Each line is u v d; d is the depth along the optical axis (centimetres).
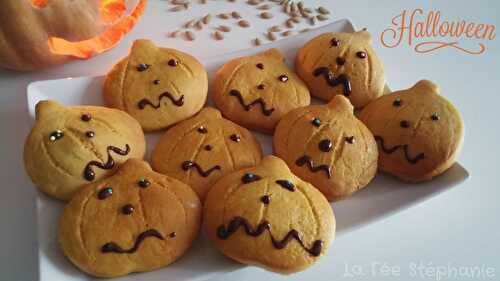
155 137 42
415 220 40
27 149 38
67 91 42
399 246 39
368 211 39
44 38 42
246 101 43
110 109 41
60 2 42
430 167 40
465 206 41
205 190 39
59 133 38
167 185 37
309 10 53
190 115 42
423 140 40
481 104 48
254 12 53
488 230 40
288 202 36
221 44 49
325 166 39
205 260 36
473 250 39
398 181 41
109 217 35
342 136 40
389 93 45
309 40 48
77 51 45
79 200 36
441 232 40
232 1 53
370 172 40
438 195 41
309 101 44
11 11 41
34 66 44
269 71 45
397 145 41
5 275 36
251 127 43
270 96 43
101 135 38
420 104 42
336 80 44
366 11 54
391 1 56
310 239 35
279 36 51
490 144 45
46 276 34
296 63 46
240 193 36
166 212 35
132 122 40
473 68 50
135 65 43
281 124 42
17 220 38
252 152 41
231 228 35
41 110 39
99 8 43
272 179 37
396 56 50
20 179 40
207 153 40
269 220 35
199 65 44
